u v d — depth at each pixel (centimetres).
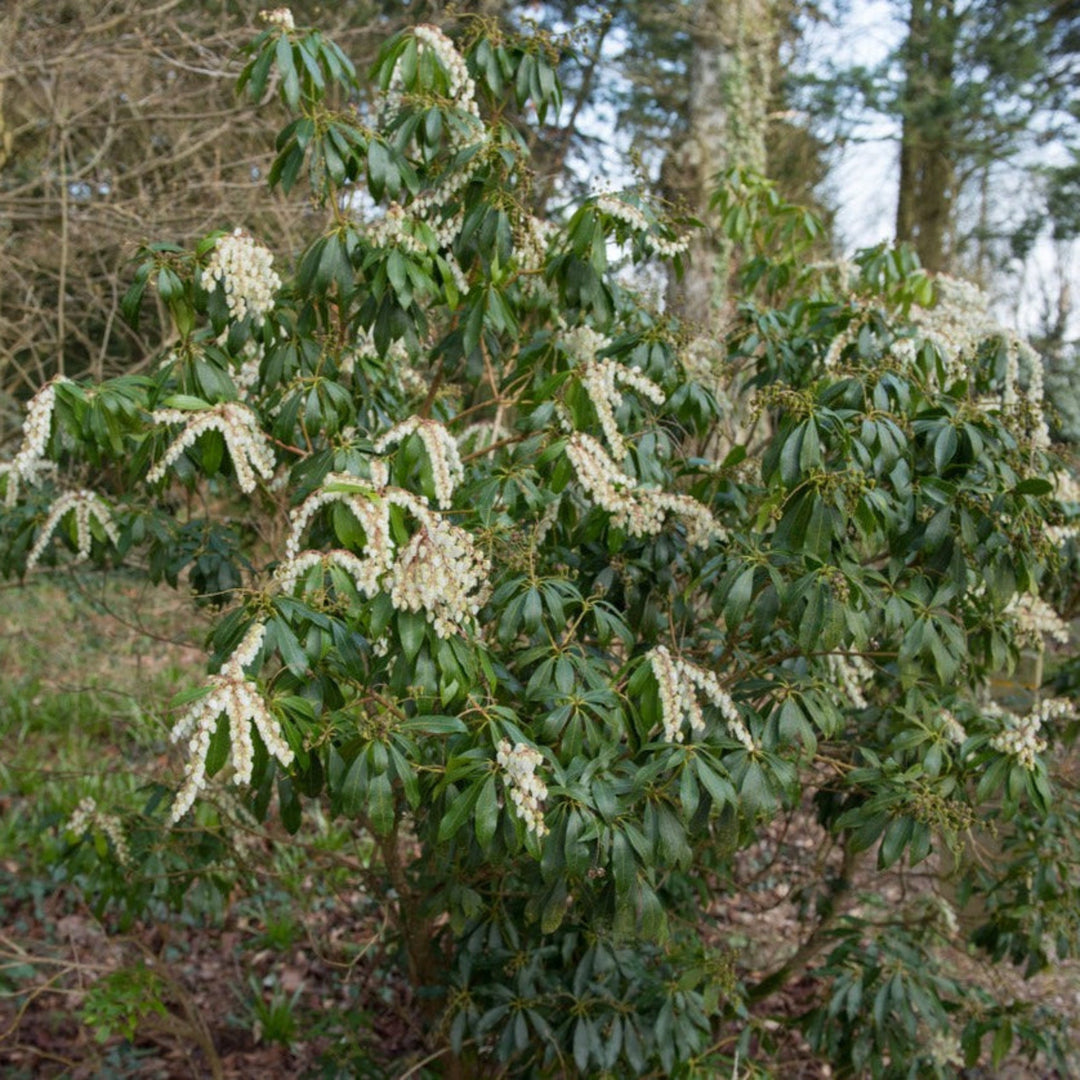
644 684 177
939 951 354
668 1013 232
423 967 264
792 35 860
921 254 918
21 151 497
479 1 561
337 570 162
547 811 173
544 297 256
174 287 187
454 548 159
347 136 204
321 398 201
